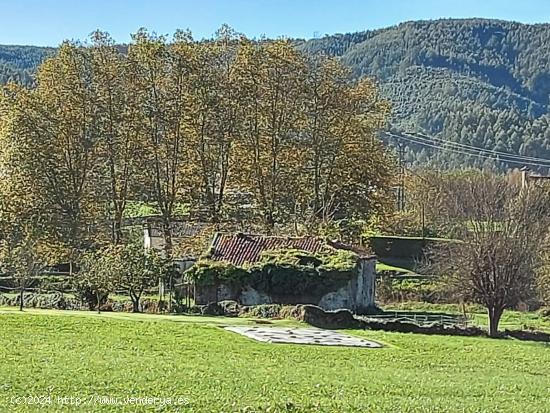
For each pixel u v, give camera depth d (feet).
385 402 73.15
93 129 264.11
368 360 121.49
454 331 177.27
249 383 81.10
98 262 188.65
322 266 209.46
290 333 151.12
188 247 242.17
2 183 255.50
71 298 192.24
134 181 269.03
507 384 99.04
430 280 248.93
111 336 124.77
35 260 212.64
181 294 202.18
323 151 271.69
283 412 64.23
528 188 211.82
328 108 271.28
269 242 224.53
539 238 196.54
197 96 270.67
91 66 265.75
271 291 205.87
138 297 188.65
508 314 239.71
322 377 92.12
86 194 263.90
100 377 78.18
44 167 256.11
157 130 270.26
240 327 155.02
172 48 271.08
